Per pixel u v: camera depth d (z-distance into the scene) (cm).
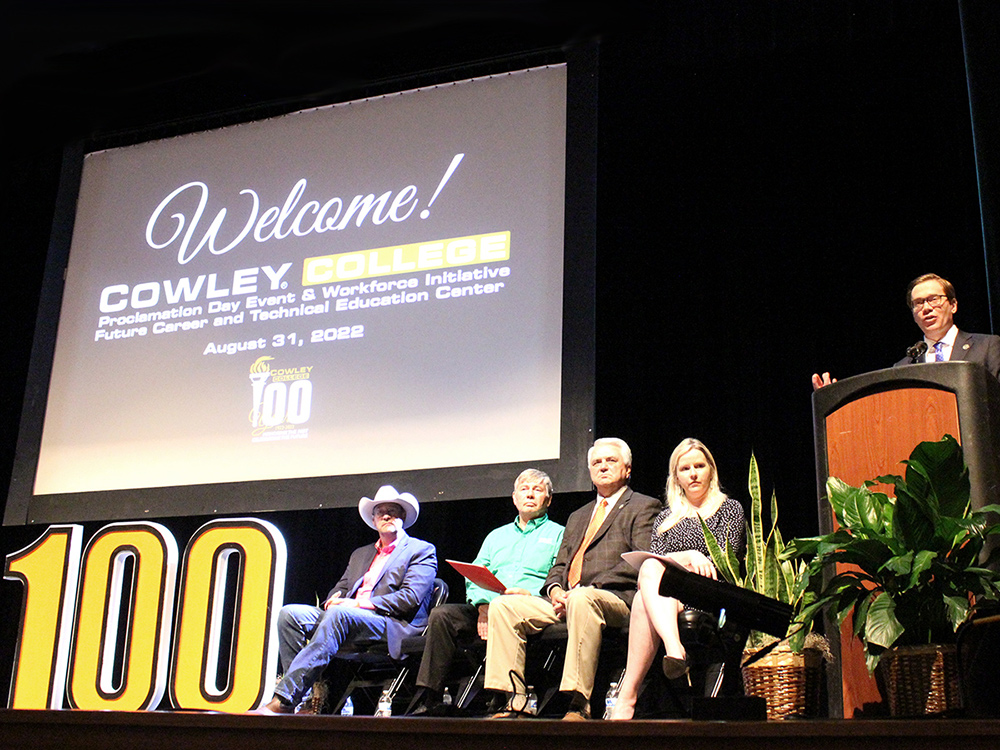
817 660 249
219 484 451
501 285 433
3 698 496
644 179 473
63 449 481
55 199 550
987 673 194
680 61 453
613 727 187
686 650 292
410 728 196
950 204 421
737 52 443
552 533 355
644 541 321
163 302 487
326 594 477
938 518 209
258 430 453
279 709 332
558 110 445
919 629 210
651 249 464
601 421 450
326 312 459
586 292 416
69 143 528
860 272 430
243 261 480
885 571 215
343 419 441
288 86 494
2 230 554
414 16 473
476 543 462
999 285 365
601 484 339
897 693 206
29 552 443
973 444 225
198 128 511
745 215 454
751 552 272
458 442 421
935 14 421
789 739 180
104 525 486
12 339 541
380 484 427
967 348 294
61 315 503
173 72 509
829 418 247
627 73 473
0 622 505
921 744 174
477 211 447
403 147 470
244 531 420
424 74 474
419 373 436
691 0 455
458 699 331
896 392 238
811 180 447
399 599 357
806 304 434
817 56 456
